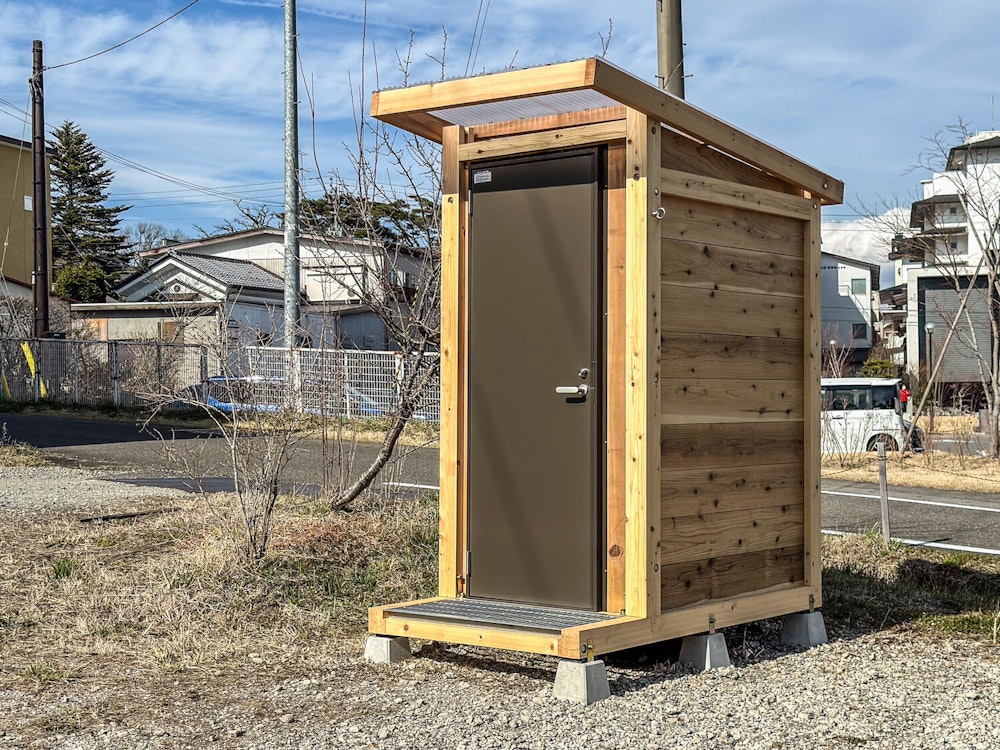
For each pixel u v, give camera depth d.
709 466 5.77
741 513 5.99
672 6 9.45
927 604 7.56
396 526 8.45
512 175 5.71
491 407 5.75
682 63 9.49
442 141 5.94
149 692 4.93
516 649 5.09
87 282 49.75
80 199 56.19
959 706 5.02
